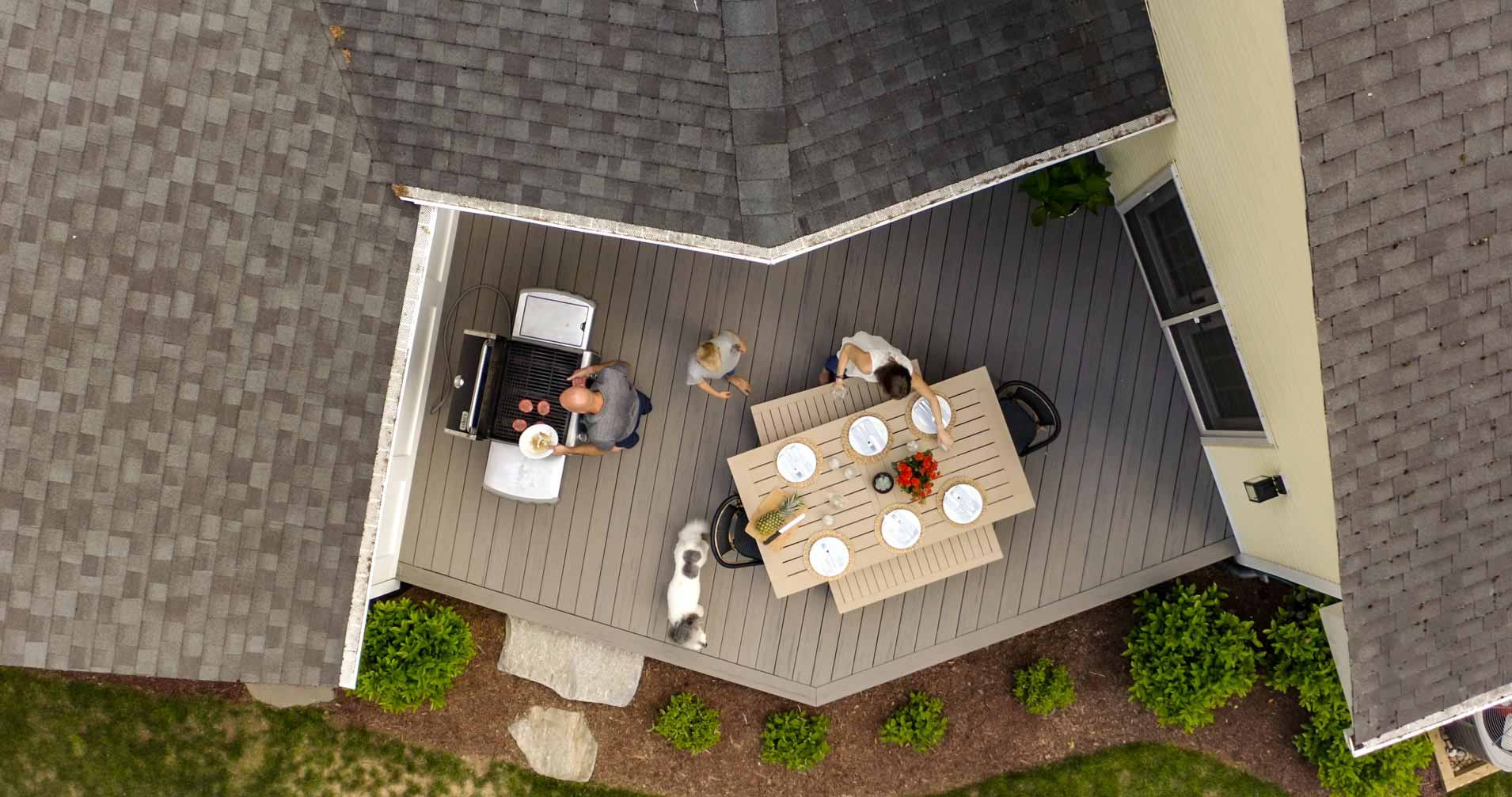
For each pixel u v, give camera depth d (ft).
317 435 20.08
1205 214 21.43
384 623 27.04
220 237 19.35
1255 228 19.03
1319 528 21.04
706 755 29.09
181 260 19.25
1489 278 15.97
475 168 19.61
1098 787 28.71
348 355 20.12
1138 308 26.91
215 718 29.89
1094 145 19.84
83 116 18.74
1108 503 26.91
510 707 29.35
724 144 18.79
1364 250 15.71
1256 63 16.47
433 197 19.86
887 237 27.25
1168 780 28.71
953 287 27.20
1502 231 15.75
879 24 18.56
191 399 19.52
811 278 27.32
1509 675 18.04
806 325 27.35
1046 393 27.07
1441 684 17.94
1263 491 22.07
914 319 27.30
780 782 29.01
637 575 27.27
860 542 24.75
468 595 27.48
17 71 18.45
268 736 29.81
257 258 19.53
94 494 19.43
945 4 18.74
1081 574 26.91
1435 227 15.65
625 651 28.14
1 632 19.34
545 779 29.48
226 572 19.90
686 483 27.27
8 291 18.75
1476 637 17.81
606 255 27.50
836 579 25.21
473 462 27.40
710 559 27.17
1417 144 15.23
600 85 18.92
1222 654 25.96
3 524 19.27
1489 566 17.54
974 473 24.75
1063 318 27.09
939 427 23.86
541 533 27.37
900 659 26.96
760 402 27.30
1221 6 16.89
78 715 29.96
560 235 27.48
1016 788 28.81
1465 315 16.15
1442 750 28.84
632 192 19.24
